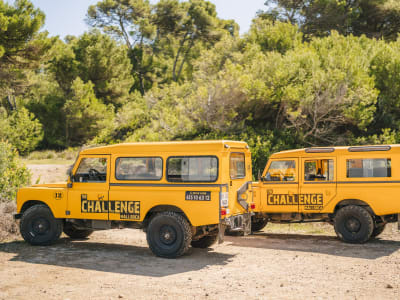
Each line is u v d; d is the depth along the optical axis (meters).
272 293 6.07
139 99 45.75
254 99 22.47
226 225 8.38
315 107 21.08
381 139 21.36
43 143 41.16
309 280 6.81
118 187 8.99
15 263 8.01
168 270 7.52
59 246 9.74
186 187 8.41
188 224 8.40
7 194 13.65
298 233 11.91
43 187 9.82
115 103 46.34
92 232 11.62
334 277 7.00
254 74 23.89
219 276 7.09
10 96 43.12
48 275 7.12
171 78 61.66
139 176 8.84
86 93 40.53
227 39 33.81
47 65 42.31
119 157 9.06
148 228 8.64
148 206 8.70
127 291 6.18
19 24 30.47
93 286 6.46
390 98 23.53
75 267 7.71
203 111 22.77
